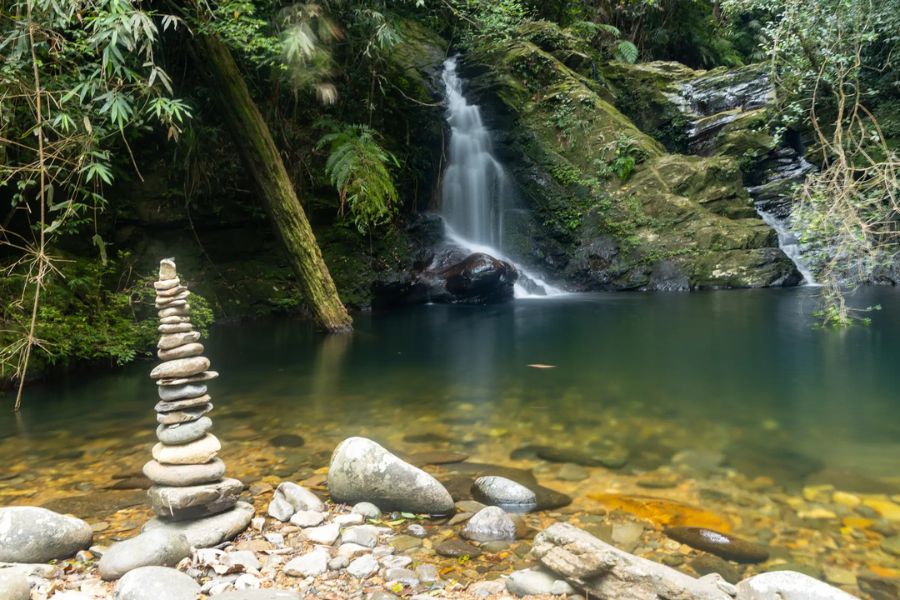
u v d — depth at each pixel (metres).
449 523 2.92
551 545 2.31
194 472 2.88
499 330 8.53
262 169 7.82
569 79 14.68
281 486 3.21
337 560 2.51
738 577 2.39
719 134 15.14
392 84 12.43
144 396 5.49
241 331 8.95
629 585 2.08
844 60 8.35
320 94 10.50
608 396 5.17
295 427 4.45
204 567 2.48
